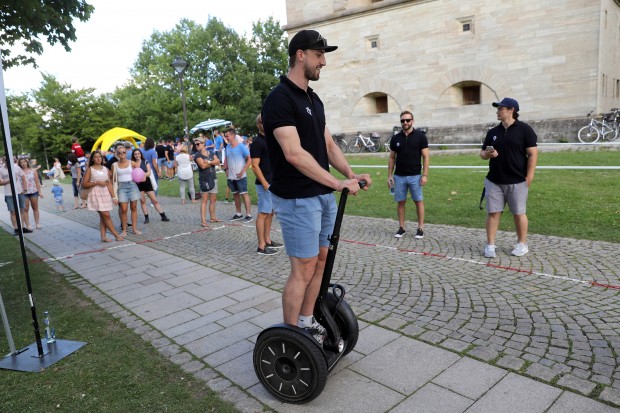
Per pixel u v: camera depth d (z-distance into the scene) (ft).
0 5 21.85
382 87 81.20
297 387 8.67
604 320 11.60
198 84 147.84
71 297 16.33
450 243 20.22
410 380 9.45
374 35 80.53
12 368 10.89
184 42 154.51
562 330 11.22
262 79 160.66
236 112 145.18
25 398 9.59
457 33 72.02
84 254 23.58
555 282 14.51
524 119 67.62
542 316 12.11
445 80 74.18
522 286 14.39
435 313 12.78
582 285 14.07
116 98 176.86
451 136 73.61
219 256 20.95
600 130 57.88
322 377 8.41
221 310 14.11
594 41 60.95
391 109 81.20
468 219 24.72
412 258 18.43
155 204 32.14
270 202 20.57
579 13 61.52
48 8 23.41
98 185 25.72
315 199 8.67
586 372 9.25
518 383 9.04
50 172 59.36
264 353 8.96
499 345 10.67
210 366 10.57
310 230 8.66
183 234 27.07
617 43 72.33
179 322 13.35
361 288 15.29
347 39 83.87
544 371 9.39
